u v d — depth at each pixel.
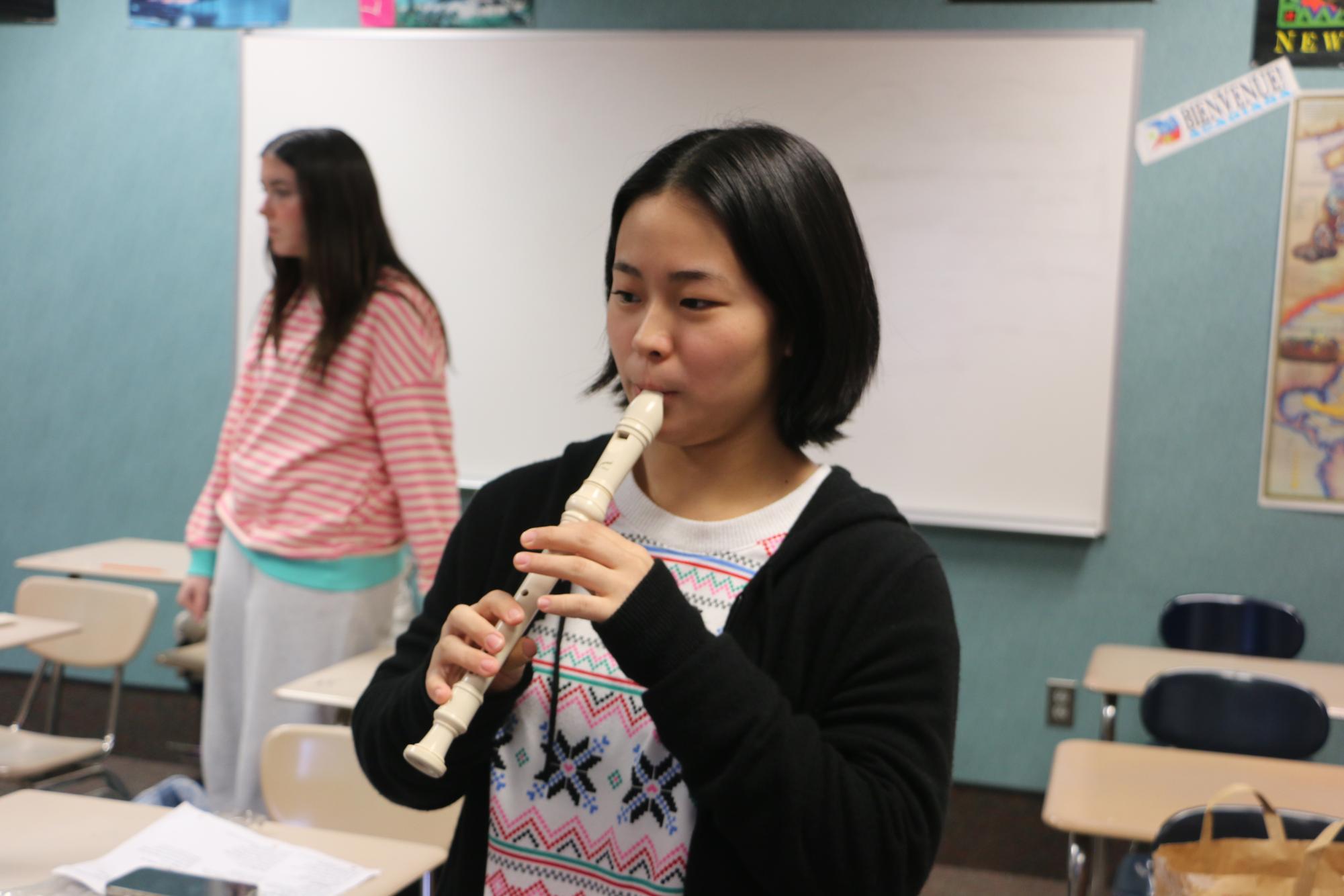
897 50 3.62
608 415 3.92
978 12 3.58
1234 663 2.92
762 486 0.88
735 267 0.77
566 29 3.89
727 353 0.78
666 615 0.75
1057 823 1.85
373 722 0.90
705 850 0.80
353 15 4.05
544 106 3.90
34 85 4.37
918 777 0.77
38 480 4.48
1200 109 3.47
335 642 2.41
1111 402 3.56
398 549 2.51
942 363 3.65
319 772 1.88
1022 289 3.59
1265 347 3.49
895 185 3.65
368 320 2.34
